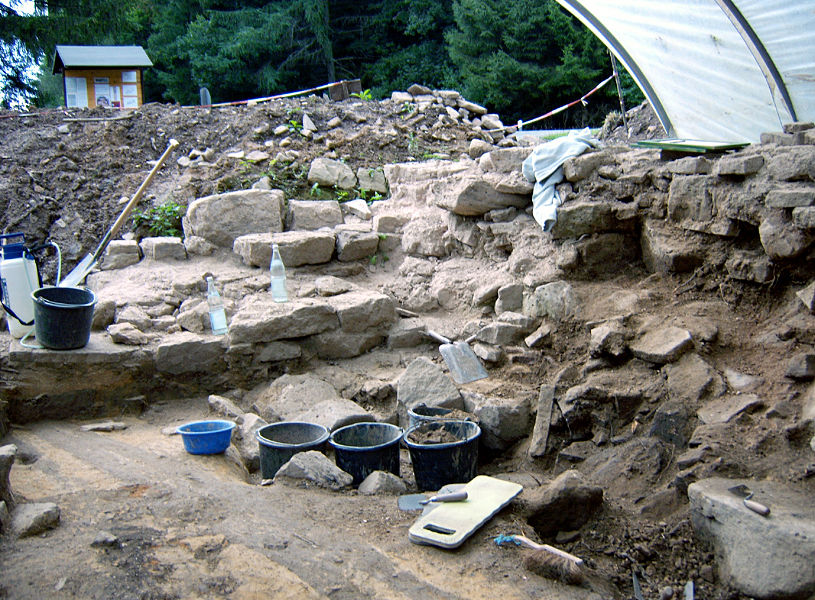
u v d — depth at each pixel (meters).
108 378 5.56
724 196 5.13
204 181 8.39
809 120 6.61
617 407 4.76
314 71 23.72
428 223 7.07
